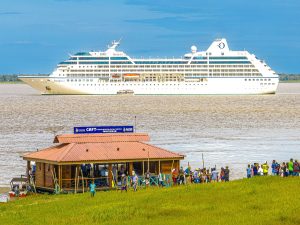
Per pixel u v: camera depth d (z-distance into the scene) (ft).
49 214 285.84
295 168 385.09
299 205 269.03
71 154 381.60
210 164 514.27
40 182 391.04
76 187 374.22
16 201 349.61
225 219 251.80
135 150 395.55
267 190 303.48
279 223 243.81
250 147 631.97
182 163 520.42
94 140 400.26
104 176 389.39
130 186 368.89
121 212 275.80
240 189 310.24
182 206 281.33
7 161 527.40
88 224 257.14
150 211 274.16
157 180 380.17
